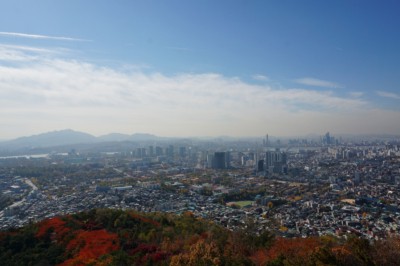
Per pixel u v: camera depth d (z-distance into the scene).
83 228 90.81
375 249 61.97
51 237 87.38
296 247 74.69
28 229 92.88
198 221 123.00
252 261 66.19
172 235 85.81
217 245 72.31
